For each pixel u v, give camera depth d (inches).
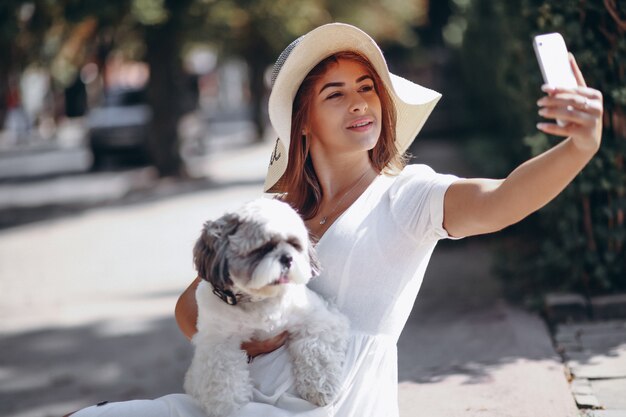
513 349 208.1
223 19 719.1
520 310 246.7
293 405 105.3
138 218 551.5
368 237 111.5
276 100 122.1
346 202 120.3
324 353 104.4
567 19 232.8
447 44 932.6
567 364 193.5
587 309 229.6
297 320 105.6
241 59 1138.7
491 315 244.2
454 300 268.7
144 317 302.8
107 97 922.1
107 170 888.9
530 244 329.4
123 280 371.6
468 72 716.0
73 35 674.2
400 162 128.1
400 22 1003.9
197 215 542.6
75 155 1114.7
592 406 166.4
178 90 736.3
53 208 632.4
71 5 569.6
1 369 253.4
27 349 274.2
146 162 911.0
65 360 257.8
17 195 730.2
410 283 113.0
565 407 166.1
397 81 126.6
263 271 93.7
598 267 235.6
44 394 227.6
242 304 102.0
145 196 656.4
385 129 125.3
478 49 625.9
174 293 338.6
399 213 110.8
